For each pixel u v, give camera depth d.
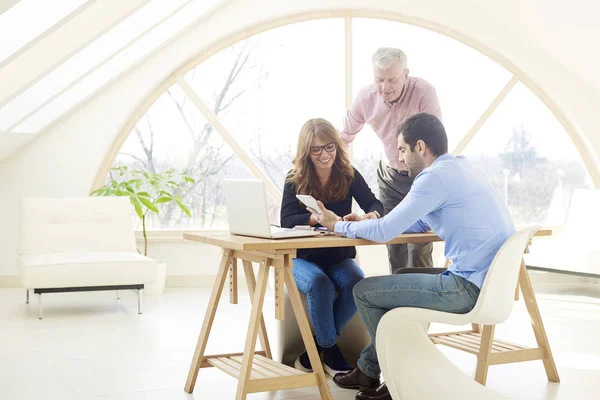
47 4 3.99
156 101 6.48
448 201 2.76
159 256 6.39
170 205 6.54
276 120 6.64
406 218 2.76
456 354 3.88
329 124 3.54
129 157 6.49
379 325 2.79
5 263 6.22
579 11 5.76
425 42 6.73
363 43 6.66
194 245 6.42
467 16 6.56
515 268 2.71
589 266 5.62
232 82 6.58
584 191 6.22
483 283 2.66
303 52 6.65
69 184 6.30
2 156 6.05
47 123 6.06
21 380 3.32
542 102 6.88
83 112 6.29
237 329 4.51
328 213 3.00
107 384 3.27
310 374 2.86
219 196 6.61
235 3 6.34
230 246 2.80
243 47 6.57
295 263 3.38
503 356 3.28
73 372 3.46
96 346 4.00
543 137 6.94
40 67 4.52
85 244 5.41
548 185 6.94
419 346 2.97
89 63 5.40
